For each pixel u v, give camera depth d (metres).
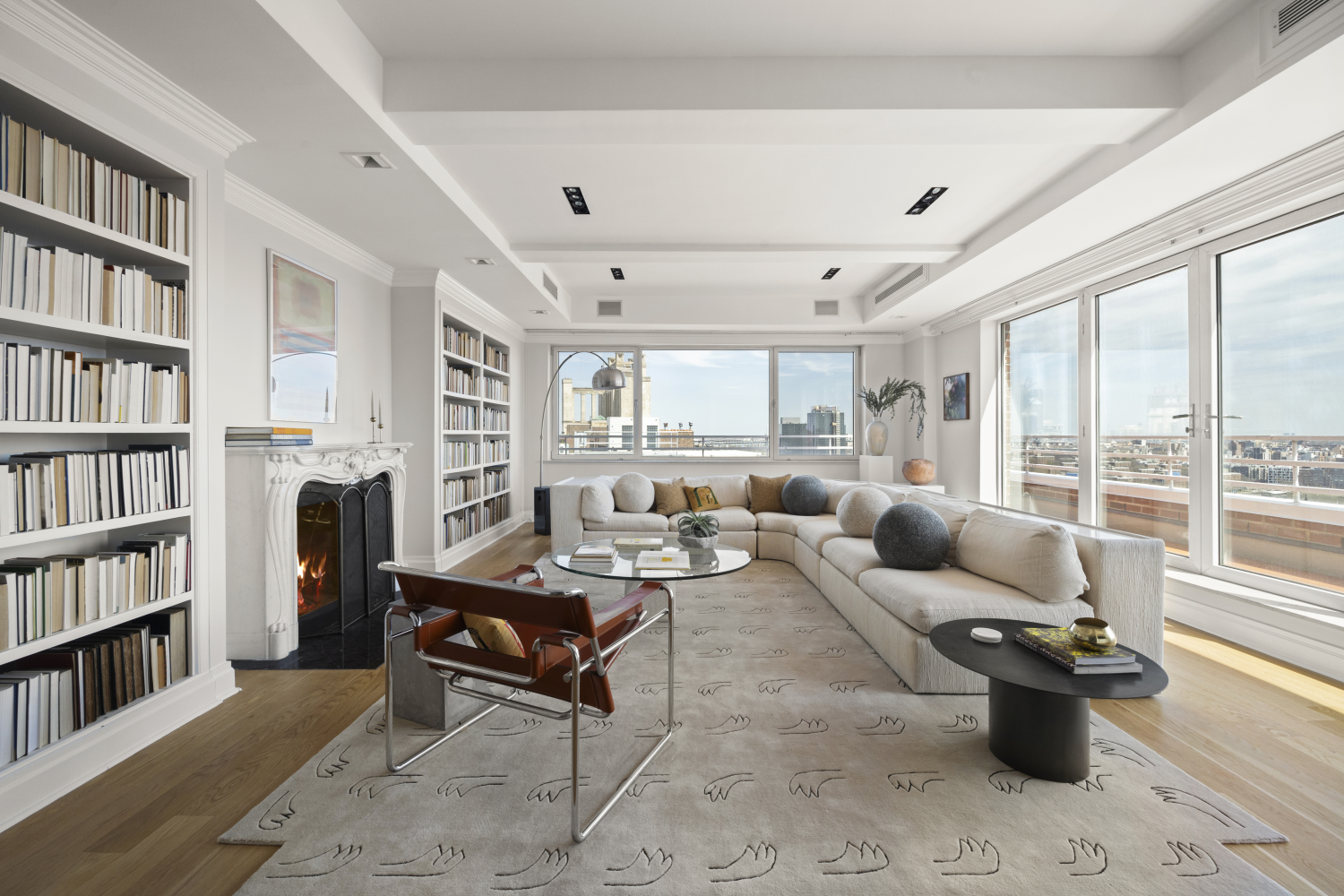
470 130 2.79
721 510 5.77
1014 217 4.18
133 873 1.54
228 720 2.41
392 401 5.11
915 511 3.28
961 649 2.10
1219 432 3.69
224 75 2.24
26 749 1.83
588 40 2.53
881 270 6.32
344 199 3.55
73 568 2.00
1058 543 2.64
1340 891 1.46
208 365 2.55
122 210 2.18
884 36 2.52
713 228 4.59
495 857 1.58
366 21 2.40
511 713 2.45
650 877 1.51
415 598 1.91
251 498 3.11
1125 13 2.39
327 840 1.65
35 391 1.90
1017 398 6.02
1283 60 2.19
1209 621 3.45
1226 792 1.90
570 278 6.59
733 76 2.65
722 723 2.35
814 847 1.62
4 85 1.78
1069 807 1.79
